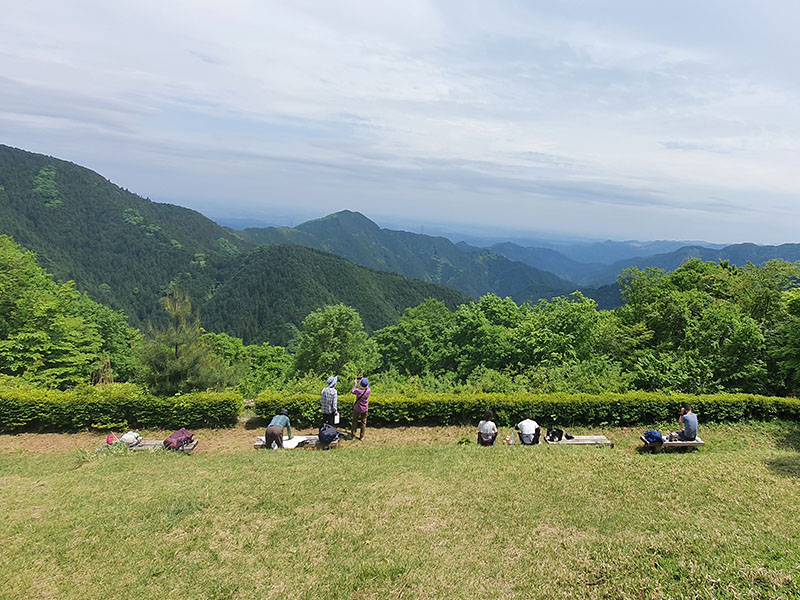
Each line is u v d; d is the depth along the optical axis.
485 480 9.38
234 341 36.25
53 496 8.90
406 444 12.99
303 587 5.99
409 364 27.72
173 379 15.12
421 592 5.82
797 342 15.01
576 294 21.45
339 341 35.03
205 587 6.01
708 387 15.94
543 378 16.70
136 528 7.50
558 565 6.25
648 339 19.72
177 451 12.05
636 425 14.27
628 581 5.68
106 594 5.87
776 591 5.10
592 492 8.66
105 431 14.20
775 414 14.55
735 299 21.20
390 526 7.51
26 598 5.77
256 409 14.61
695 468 9.77
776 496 8.15
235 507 8.24
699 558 6.02
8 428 14.02
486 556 6.61
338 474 9.86
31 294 26.16
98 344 30.94
